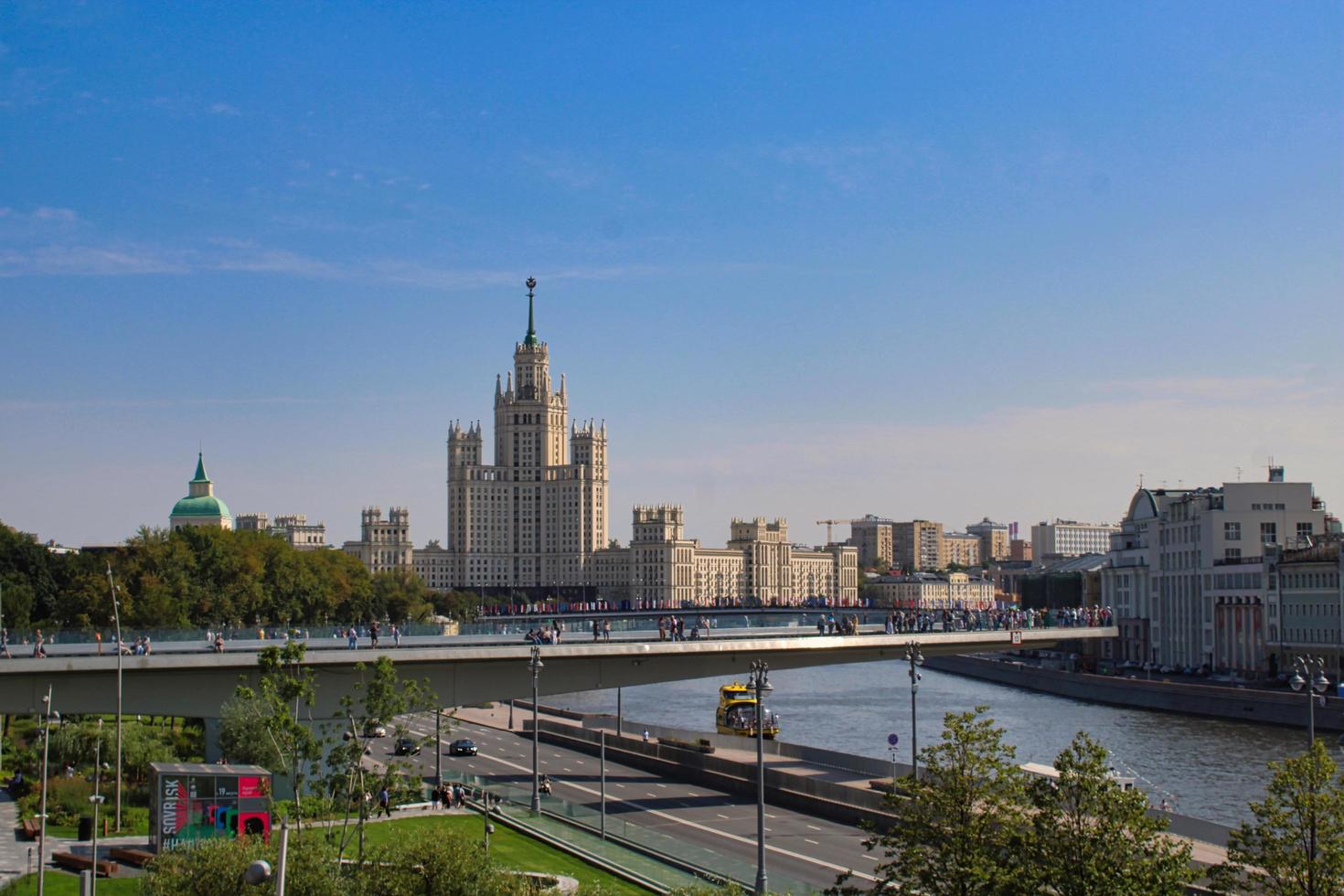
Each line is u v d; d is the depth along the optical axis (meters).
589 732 171.38
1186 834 91.31
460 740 158.62
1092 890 54.81
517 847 94.00
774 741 148.25
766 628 149.88
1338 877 55.00
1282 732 191.12
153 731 129.75
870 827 64.75
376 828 94.94
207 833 82.31
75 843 87.19
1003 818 60.47
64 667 99.12
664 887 82.44
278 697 77.12
